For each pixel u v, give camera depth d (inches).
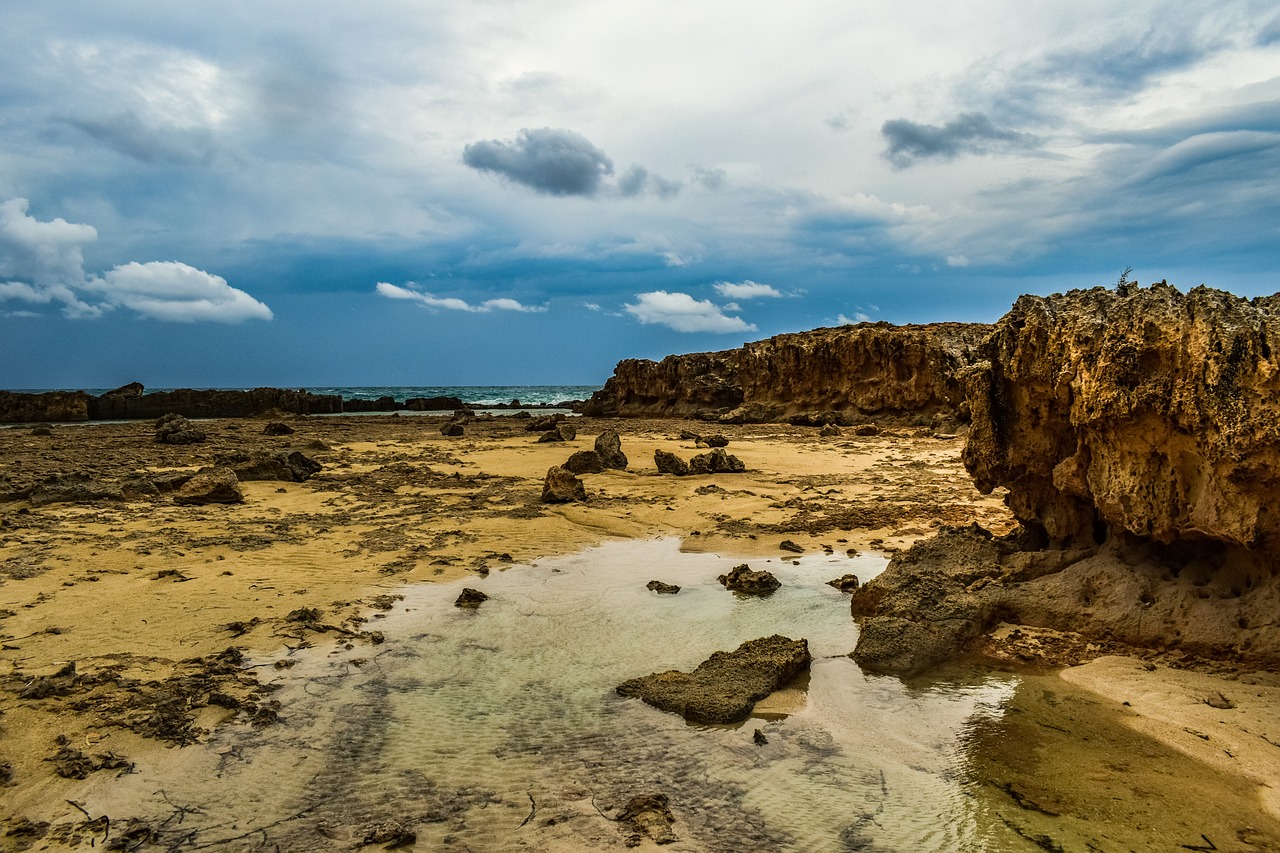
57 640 378.6
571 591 498.0
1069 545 464.1
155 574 497.7
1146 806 249.4
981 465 495.5
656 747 294.5
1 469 989.8
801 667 369.4
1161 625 373.7
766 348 2393.0
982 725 311.7
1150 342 366.9
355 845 230.1
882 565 566.6
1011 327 465.4
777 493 867.4
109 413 2527.1
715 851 230.1
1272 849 225.6
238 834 235.0
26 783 257.3
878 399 1951.3
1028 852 227.5
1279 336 311.6
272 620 423.5
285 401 2874.0
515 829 240.4
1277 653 334.0
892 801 257.0
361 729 304.8
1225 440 328.8
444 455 1268.5
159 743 287.4
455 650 391.5
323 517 721.0
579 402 3617.1
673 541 645.9
